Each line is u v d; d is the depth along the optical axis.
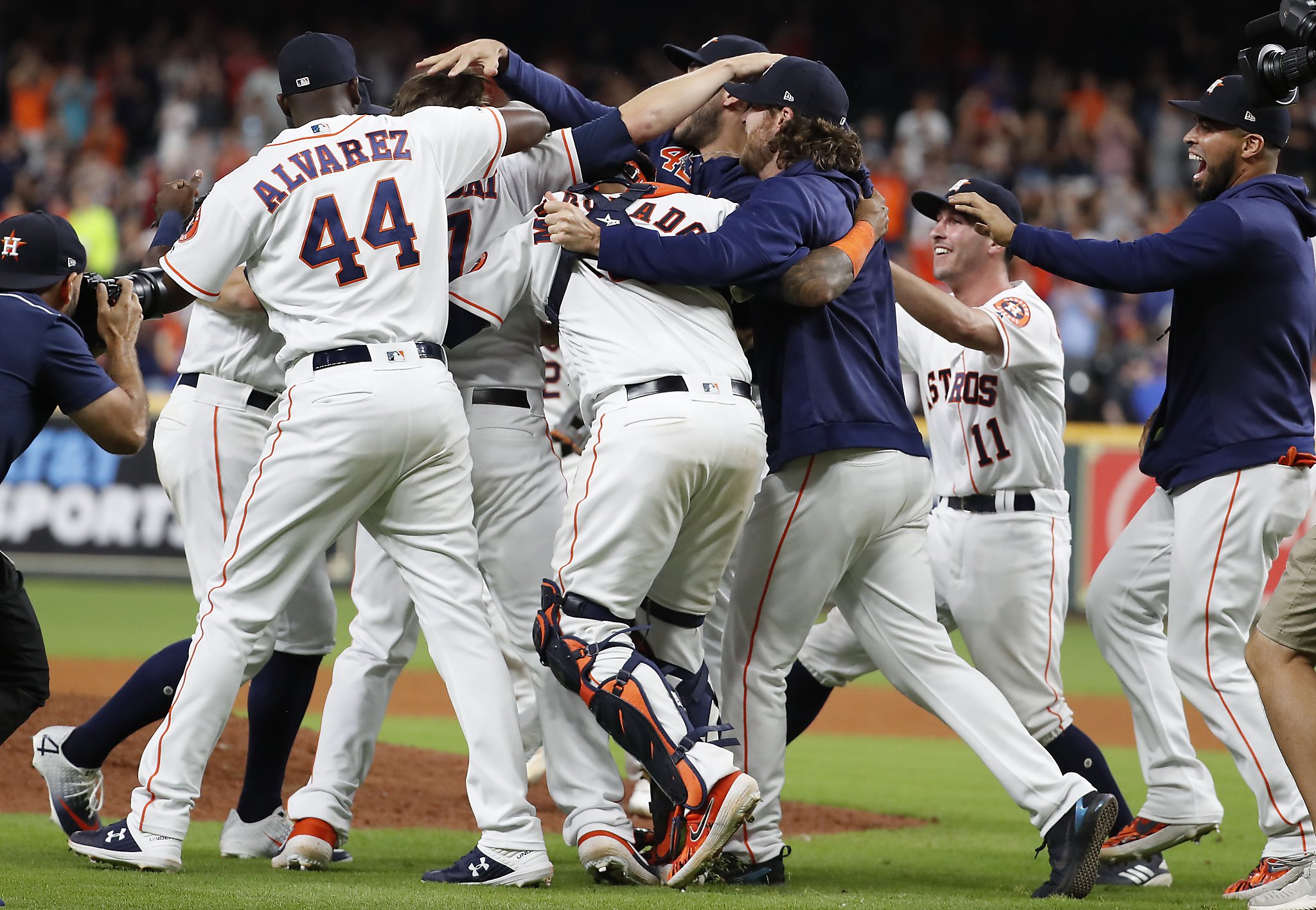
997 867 17.50
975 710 15.40
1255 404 16.36
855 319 15.58
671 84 16.12
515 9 87.00
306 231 14.54
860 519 15.35
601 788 15.20
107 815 19.02
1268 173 17.53
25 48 83.00
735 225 14.45
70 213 70.00
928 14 85.81
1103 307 62.72
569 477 22.14
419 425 14.40
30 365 14.35
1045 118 77.62
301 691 17.20
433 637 14.94
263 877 14.95
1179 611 16.61
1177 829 17.03
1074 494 51.19
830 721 35.19
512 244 15.50
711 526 15.00
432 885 14.48
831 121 15.86
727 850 15.55
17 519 56.56
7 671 15.25
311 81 15.52
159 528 56.28
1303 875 14.15
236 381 17.05
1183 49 83.94
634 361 14.55
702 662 15.91
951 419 18.61
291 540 14.59
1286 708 14.08
